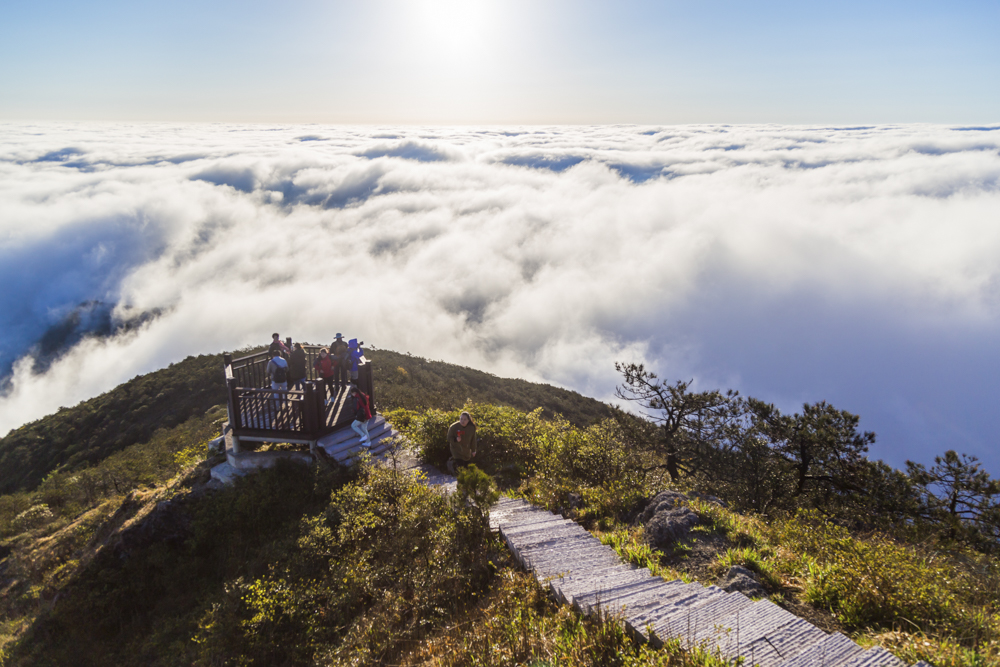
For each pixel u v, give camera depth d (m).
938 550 6.42
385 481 8.27
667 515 6.09
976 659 3.30
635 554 5.50
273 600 6.78
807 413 15.83
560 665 3.38
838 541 5.45
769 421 16.53
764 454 16.22
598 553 5.61
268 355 12.22
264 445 11.01
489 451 10.90
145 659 7.62
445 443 10.75
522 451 11.05
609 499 7.60
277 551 8.24
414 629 5.36
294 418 10.45
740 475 15.91
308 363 13.41
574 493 8.25
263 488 9.71
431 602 5.57
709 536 5.78
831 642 3.19
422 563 6.29
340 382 11.62
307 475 9.92
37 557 12.70
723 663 2.95
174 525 9.68
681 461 16.88
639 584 4.56
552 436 10.80
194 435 28.14
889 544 5.65
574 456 9.30
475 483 6.64
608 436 10.07
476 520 6.69
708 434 17.08
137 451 28.66
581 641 3.60
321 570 7.34
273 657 6.32
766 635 3.37
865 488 14.78
